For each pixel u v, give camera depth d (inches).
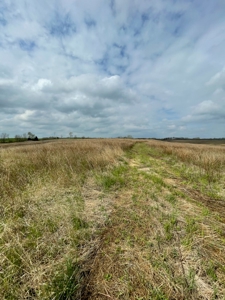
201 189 167.6
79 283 60.8
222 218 110.2
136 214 112.9
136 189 162.4
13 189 136.8
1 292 55.9
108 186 167.8
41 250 74.8
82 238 85.9
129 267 68.9
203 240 85.8
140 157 406.6
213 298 56.6
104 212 115.5
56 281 59.2
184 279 62.8
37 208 113.0
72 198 133.0
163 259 72.7
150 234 90.8
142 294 57.9
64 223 97.0
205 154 305.9
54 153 292.5
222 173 219.6
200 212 118.3
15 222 93.8
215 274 65.9
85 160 253.3
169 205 128.6
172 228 96.6
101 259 73.3
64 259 70.8
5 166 193.0
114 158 308.0
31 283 59.2
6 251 71.2
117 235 90.4
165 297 56.4
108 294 58.1
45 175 179.8
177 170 254.4
